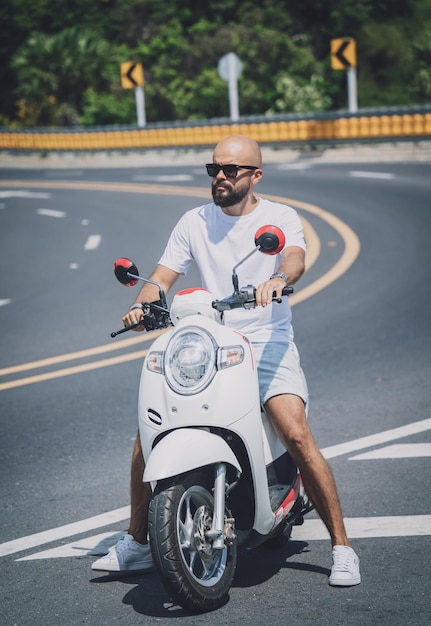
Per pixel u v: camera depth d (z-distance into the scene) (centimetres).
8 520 677
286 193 2686
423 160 3259
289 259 543
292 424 534
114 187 3284
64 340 1283
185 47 5694
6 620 518
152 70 5697
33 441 860
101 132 4219
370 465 748
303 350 1142
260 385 541
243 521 536
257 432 514
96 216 2611
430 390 948
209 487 518
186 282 1642
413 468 736
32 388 1046
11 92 6294
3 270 1902
